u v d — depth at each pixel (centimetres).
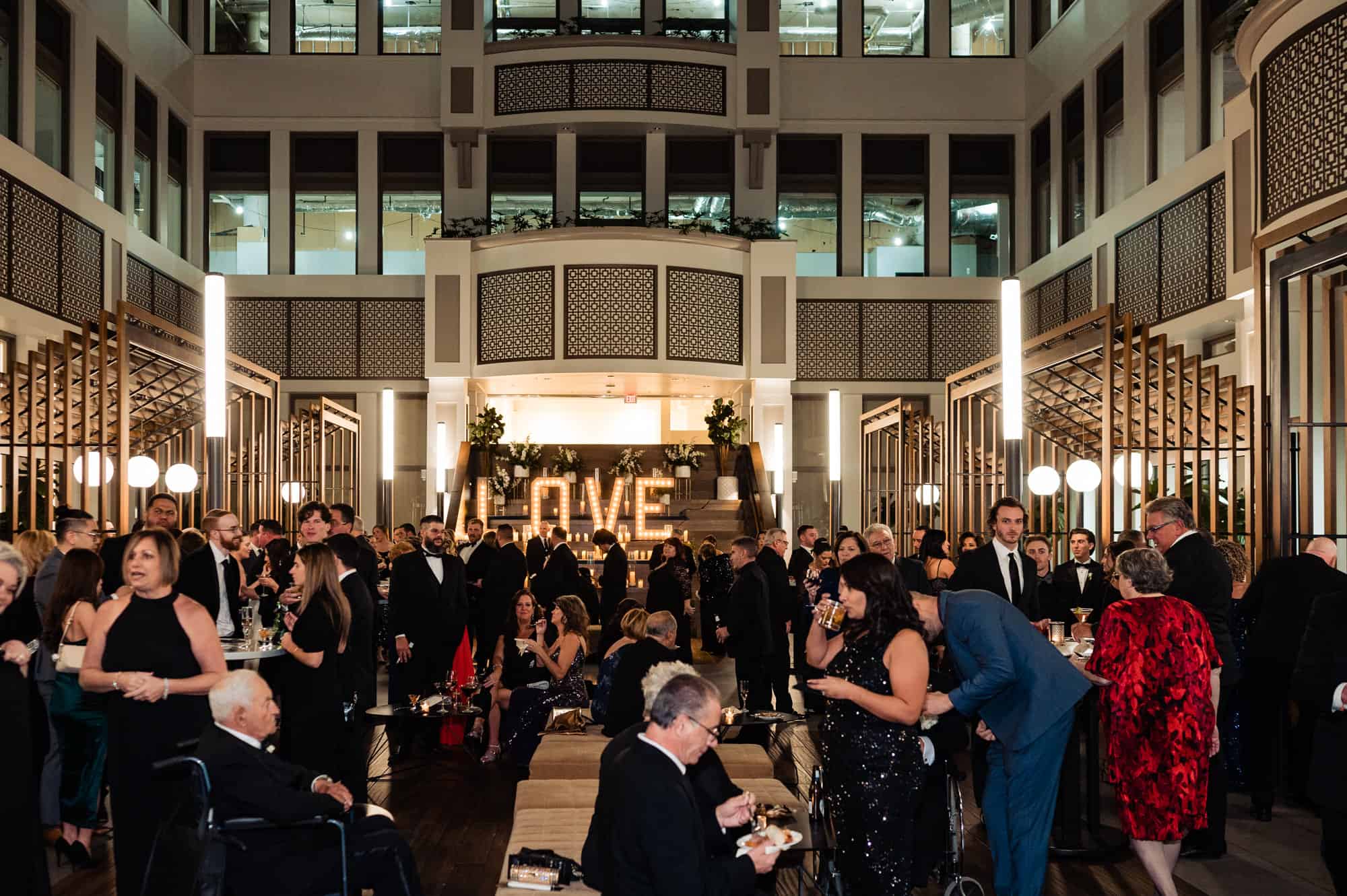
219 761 404
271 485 1554
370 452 2345
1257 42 1066
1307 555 685
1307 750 714
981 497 1434
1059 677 489
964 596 494
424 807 718
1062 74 2142
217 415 766
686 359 2173
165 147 2145
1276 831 663
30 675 526
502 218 2359
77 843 596
